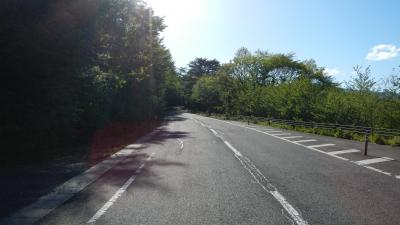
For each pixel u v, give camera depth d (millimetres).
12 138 13297
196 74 149125
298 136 28984
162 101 69688
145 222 6602
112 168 12758
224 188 9531
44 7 14438
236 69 94000
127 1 34344
